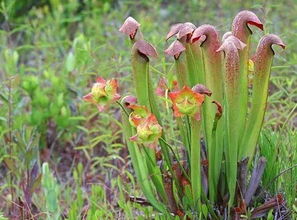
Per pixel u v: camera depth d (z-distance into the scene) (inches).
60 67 86.3
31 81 73.9
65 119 72.7
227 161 47.4
